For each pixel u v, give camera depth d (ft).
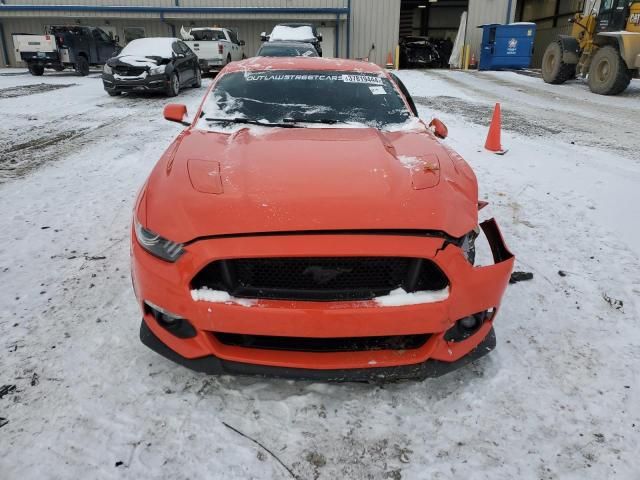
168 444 5.92
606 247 11.66
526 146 21.75
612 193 15.39
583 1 46.11
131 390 6.75
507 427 6.31
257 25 72.13
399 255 5.84
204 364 6.28
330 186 6.66
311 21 71.05
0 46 72.02
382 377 6.22
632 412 6.59
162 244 6.18
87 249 11.10
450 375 7.21
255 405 6.57
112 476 5.48
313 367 6.06
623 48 36.45
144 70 35.42
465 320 6.63
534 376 7.23
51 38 53.67
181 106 10.84
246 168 7.15
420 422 6.37
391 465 5.76
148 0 69.72
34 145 21.06
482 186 16.01
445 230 6.17
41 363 7.22
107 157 19.20
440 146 8.72
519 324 8.54
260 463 5.72
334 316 5.74
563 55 44.62
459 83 49.67
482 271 6.34
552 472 5.69
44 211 13.37
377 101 10.37
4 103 32.71
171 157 7.99
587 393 6.92
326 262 5.92
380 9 70.85
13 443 5.84
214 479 5.50
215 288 5.99
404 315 5.86
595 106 34.55
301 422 6.33
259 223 5.98
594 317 8.80
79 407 6.42
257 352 6.18
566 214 13.67
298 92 10.46
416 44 73.97
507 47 65.92
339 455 5.87
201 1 69.92
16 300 8.89
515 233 12.44
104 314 8.53
